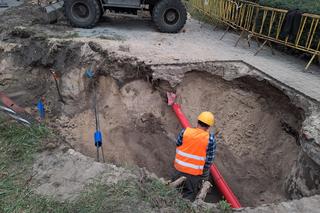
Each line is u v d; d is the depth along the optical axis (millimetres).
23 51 8195
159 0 9219
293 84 6375
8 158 4770
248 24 8883
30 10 10484
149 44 8297
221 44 9039
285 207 4137
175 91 7164
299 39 7707
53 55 7934
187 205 4094
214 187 5941
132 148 6875
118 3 8922
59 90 7855
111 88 7539
